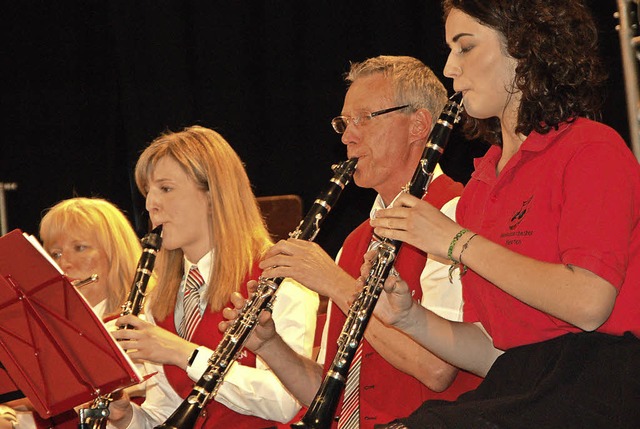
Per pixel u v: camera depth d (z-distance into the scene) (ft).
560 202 17.20
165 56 43.39
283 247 21.89
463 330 19.45
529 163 18.07
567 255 16.26
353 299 19.93
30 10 45.34
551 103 17.62
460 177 38.52
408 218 17.46
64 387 21.43
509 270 16.44
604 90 18.69
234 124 43.29
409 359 21.76
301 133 42.91
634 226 16.93
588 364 16.44
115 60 44.70
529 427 15.81
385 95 26.25
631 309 16.71
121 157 44.96
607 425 15.78
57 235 30.45
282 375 23.25
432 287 23.18
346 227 40.73
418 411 17.51
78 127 45.16
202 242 26.35
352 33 42.16
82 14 45.11
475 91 18.44
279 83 43.09
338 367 17.97
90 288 30.25
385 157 26.17
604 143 16.96
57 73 45.32
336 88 42.50
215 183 26.13
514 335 17.81
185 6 43.60
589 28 18.24
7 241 20.06
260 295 21.65
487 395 17.33
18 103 45.34
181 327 26.37
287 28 42.98
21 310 20.63
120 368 20.94
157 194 26.09
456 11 18.49
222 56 43.37
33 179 45.32
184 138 26.61
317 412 17.51
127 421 25.57
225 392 24.75
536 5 17.80
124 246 30.71
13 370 21.56
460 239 17.02
